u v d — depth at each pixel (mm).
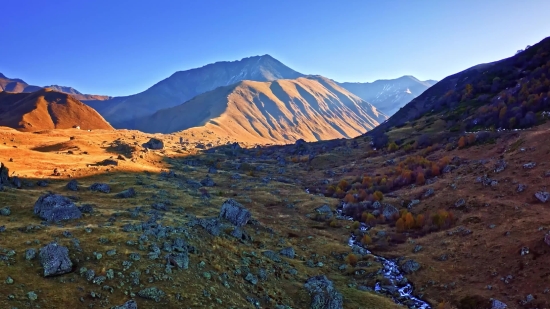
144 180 124625
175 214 82562
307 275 71625
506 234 85312
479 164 136750
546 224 83188
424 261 86375
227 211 91625
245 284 55062
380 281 79000
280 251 82438
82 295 39844
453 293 71750
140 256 49719
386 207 124625
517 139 147000
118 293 41719
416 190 136750
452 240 92938
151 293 42656
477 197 110312
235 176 184500
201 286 47625
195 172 189875
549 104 177875
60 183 103500
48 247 44312
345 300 64375
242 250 69062
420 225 108062
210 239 67438
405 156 198625
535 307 61969
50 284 40344
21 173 107062
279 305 52531
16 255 44219
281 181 184875
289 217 122125
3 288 37594
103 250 49281
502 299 66125
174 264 50344
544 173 108125
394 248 98250
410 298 72750
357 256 90938
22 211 65812
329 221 122000
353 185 164000
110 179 118062
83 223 61969
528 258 73875
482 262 79000
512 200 101938
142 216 72375
